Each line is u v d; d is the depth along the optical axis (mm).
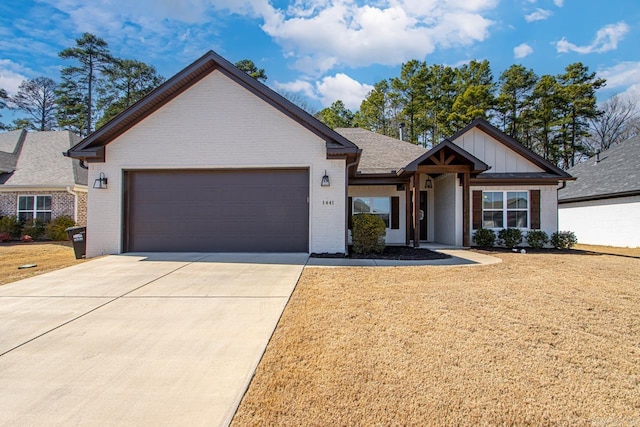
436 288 6172
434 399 2809
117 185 9891
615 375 3193
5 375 3258
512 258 9922
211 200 10055
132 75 36438
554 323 4477
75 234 9836
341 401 2791
